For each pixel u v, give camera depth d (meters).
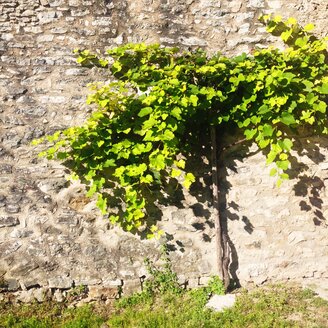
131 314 3.62
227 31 4.04
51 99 3.90
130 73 3.88
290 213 4.10
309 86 3.83
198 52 3.91
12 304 3.81
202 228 4.05
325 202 4.11
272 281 4.09
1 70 3.83
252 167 4.08
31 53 3.87
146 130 3.68
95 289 3.91
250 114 3.89
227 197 4.08
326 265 4.10
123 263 3.95
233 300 3.82
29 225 3.86
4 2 3.81
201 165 4.05
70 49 3.90
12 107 3.85
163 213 4.00
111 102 3.82
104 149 3.78
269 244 4.10
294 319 3.45
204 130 4.05
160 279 3.96
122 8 3.94
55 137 3.77
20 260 3.85
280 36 4.05
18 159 3.86
